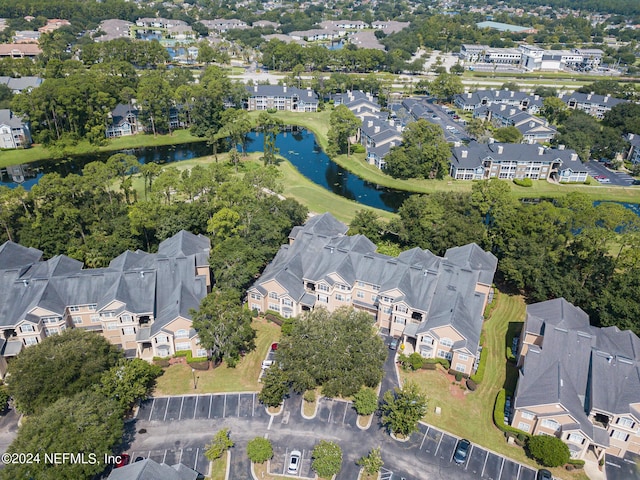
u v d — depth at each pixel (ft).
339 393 292.20
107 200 482.28
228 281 362.74
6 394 278.87
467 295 342.44
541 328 320.09
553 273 382.83
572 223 417.28
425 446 272.72
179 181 483.10
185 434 273.75
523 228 422.41
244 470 254.68
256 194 486.38
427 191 631.15
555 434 270.87
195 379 310.24
